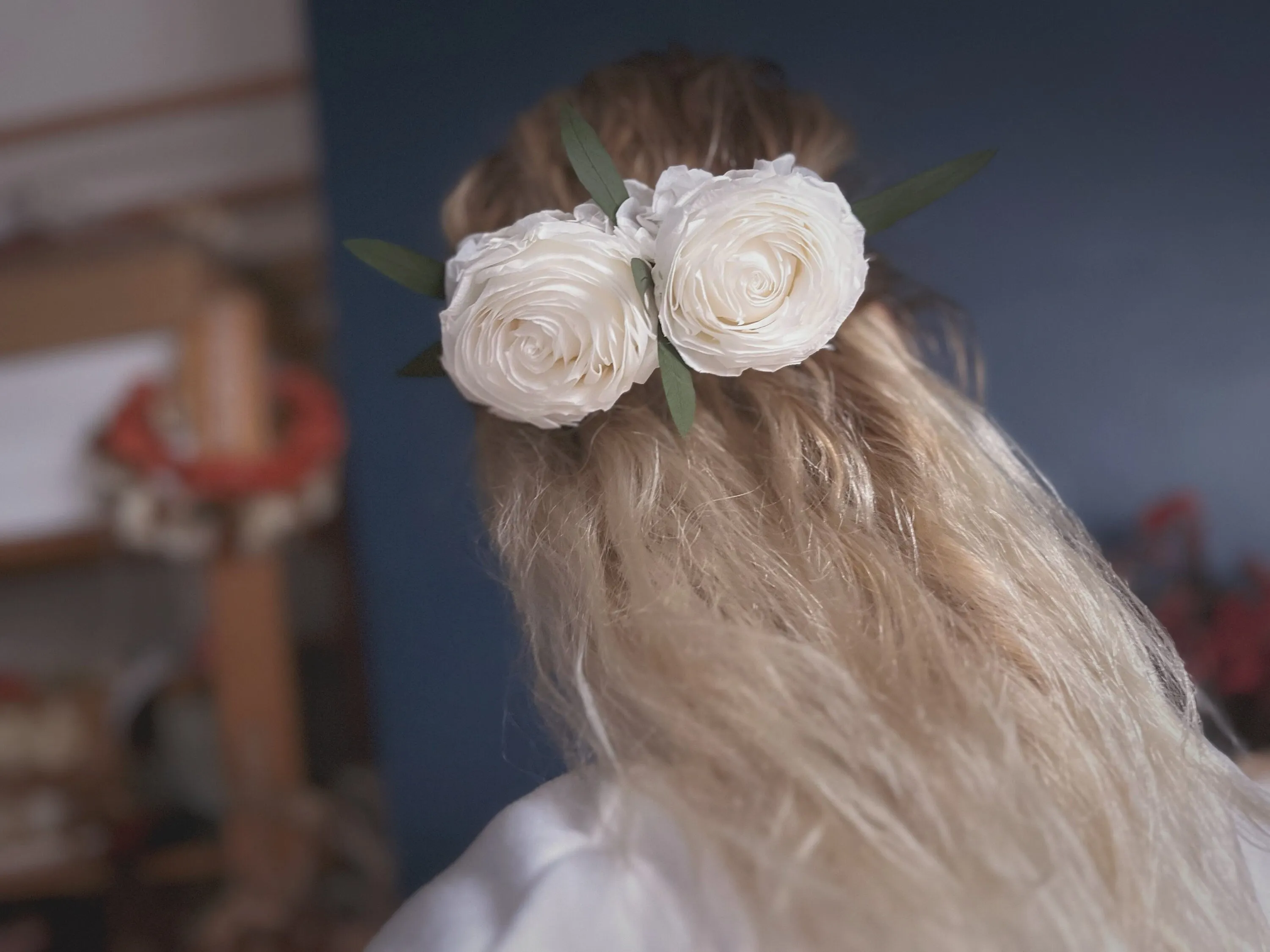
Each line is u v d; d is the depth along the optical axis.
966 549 0.40
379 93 0.82
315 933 0.98
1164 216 0.84
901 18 0.85
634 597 0.38
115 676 1.02
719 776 0.35
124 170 1.11
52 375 1.03
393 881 0.99
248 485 1.01
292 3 1.05
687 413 0.38
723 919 0.33
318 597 1.03
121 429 1.01
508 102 0.82
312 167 1.09
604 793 0.37
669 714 0.36
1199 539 0.81
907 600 0.38
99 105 1.09
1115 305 0.84
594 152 0.40
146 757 1.01
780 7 0.84
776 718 0.35
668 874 0.34
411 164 0.81
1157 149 0.85
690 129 0.45
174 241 1.07
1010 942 0.33
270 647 1.01
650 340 0.38
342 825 1.00
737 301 0.37
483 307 0.37
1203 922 0.36
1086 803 0.36
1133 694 0.39
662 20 0.83
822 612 0.38
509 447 0.43
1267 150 0.84
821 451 0.41
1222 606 0.77
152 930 1.00
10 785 1.00
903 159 0.85
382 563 0.78
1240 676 0.74
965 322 0.84
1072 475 0.84
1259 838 0.40
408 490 0.79
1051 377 0.84
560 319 0.37
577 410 0.38
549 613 0.41
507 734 0.77
